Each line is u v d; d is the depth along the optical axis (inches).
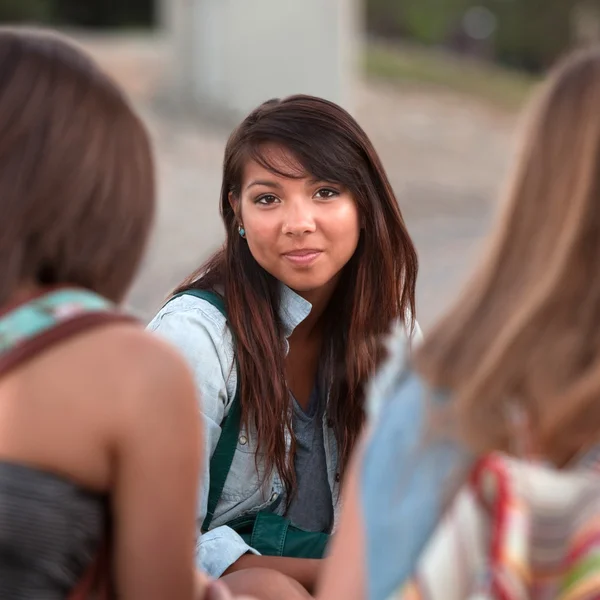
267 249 114.3
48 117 75.0
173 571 77.4
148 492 75.0
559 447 67.6
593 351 67.4
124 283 78.8
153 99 602.5
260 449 114.7
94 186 75.4
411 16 1190.3
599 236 68.1
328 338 121.6
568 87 70.5
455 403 68.1
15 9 917.2
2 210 74.0
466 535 66.2
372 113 731.4
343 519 73.8
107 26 993.5
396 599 67.2
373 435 72.1
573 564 64.9
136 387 73.6
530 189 70.5
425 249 439.2
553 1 1236.5
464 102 804.0
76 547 73.1
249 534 117.5
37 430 72.7
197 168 516.1
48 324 73.4
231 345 114.2
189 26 607.2
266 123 114.4
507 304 69.2
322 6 567.8
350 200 116.0
